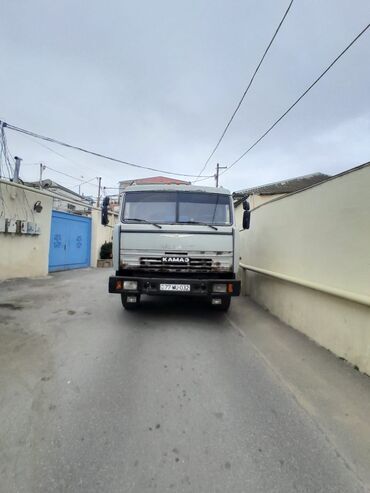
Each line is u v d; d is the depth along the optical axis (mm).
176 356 3969
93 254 15312
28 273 9969
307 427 2525
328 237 4336
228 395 3010
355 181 3764
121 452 2154
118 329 5020
